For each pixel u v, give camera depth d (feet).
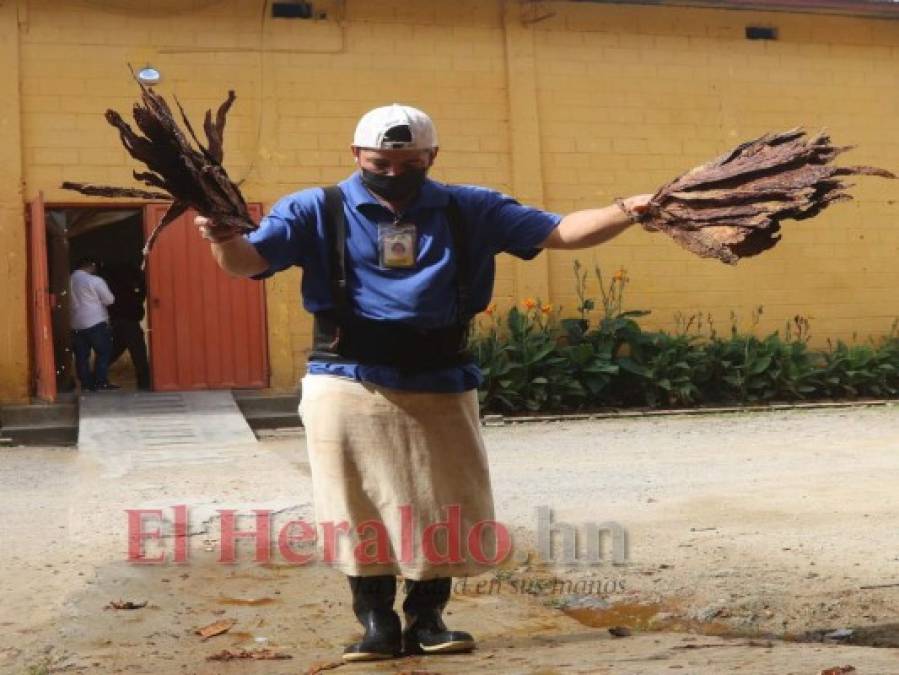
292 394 47.93
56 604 17.84
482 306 13.33
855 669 11.51
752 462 34.06
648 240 53.52
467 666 12.91
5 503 28.73
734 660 12.37
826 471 31.78
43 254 44.45
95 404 45.34
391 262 12.69
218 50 48.73
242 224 12.08
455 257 12.91
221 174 12.01
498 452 38.06
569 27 52.75
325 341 13.15
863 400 53.11
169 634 15.94
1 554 21.68
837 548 21.36
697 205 11.98
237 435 40.52
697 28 54.39
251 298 48.75
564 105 52.75
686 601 17.81
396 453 12.92
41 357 45.03
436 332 12.92
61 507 27.84
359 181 12.97
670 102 54.03
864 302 56.65
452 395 13.07
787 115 55.62
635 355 50.85
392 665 13.17
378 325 12.80
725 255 11.55
